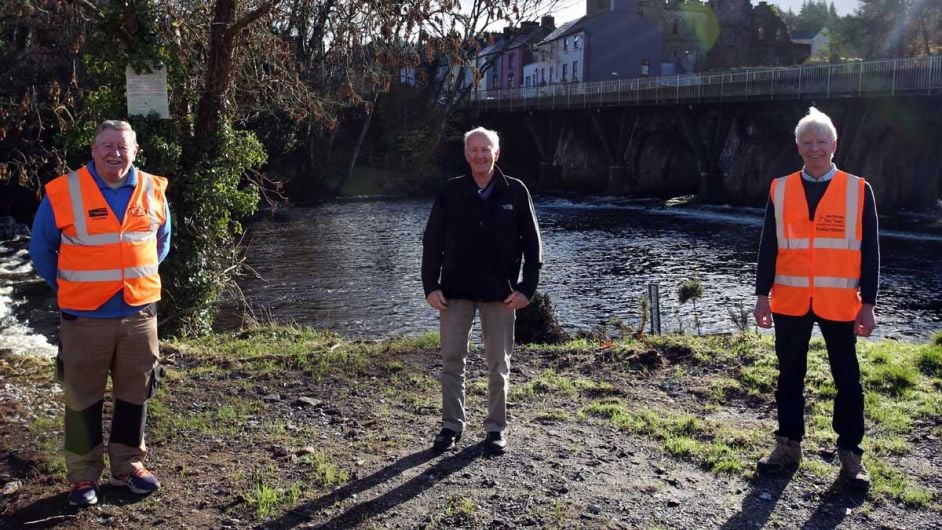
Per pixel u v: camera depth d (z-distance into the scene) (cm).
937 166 3475
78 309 383
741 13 6819
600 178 4984
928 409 538
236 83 1159
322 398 582
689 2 6738
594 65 6081
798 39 9631
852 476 420
